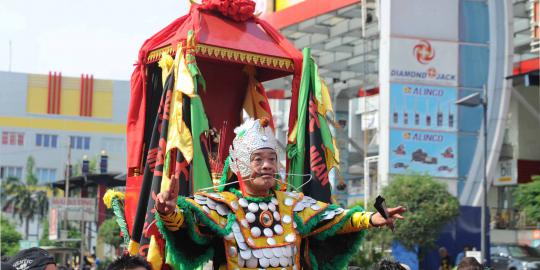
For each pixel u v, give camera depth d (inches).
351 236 305.1
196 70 413.7
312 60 451.8
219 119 482.6
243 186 294.4
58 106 5280.5
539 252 1686.8
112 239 2955.2
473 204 2038.6
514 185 2450.8
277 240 286.4
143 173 445.1
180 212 273.7
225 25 457.1
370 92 2716.5
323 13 2309.3
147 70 468.8
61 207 2910.9
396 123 2034.9
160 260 380.8
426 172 1771.7
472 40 2091.5
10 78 5251.0
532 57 2512.3
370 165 2484.0
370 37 2379.4
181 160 396.2
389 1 2054.6
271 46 458.3
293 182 431.5
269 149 290.8
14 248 3914.9
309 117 440.5
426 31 2070.6
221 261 289.9
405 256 1701.5
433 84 2062.0
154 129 419.8
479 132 2071.9
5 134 5201.8
